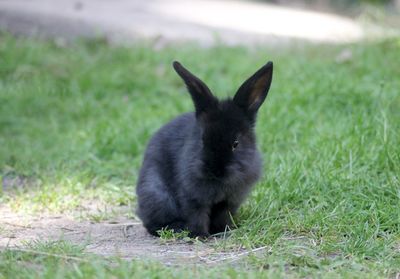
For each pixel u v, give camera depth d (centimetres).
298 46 2003
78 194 1214
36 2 2567
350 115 1352
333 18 2816
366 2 2988
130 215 1123
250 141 986
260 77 992
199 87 988
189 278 769
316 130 1321
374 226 961
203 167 942
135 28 2269
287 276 801
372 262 849
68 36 2173
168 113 1559
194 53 1939
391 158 1138
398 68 1666
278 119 1392
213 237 997
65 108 1670
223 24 2478
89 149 1404
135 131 1457
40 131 1557
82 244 938
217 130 949
